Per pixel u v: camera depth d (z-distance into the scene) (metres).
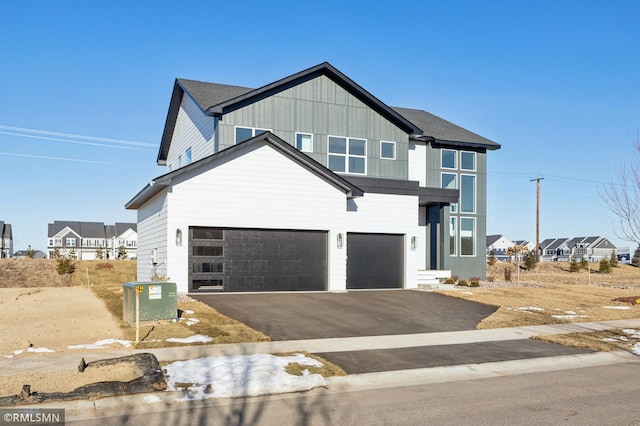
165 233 18.59
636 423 6.49
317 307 16.36
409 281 22.97
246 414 6.72
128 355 9.56
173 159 30.39
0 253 85.88
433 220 28.39
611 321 15.74
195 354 9.81
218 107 21.69
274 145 19.86
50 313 14.55
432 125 30.48
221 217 18.98
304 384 8.02
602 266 50.03
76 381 7.84
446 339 12.34
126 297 12.98
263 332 12.36
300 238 20.41
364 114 25.17
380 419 6.58
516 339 12.54
